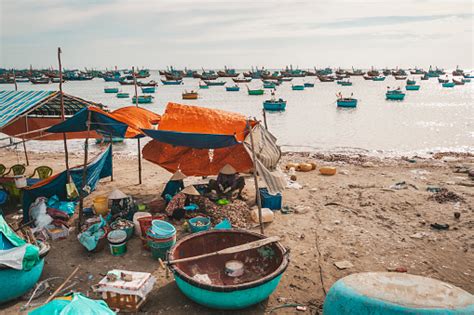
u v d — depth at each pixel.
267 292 6.47
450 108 49.16
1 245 6.50
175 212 10.50
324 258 8.59
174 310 6.61
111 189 13.77
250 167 12.54
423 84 121.06
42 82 123.19
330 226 10.45
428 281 5.67
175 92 87.81
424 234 9.78
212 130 10.53
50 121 15.06
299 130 32.69
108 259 8.43
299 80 162.12
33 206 9.88
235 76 133.00
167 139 9.82
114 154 23.31
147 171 17.25
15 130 15.48
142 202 12.23
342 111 46.84
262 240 7.46
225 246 8.03
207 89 99.44
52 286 7.26
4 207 11.55
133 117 11.55
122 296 6.46
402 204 12.18
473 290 7.27
